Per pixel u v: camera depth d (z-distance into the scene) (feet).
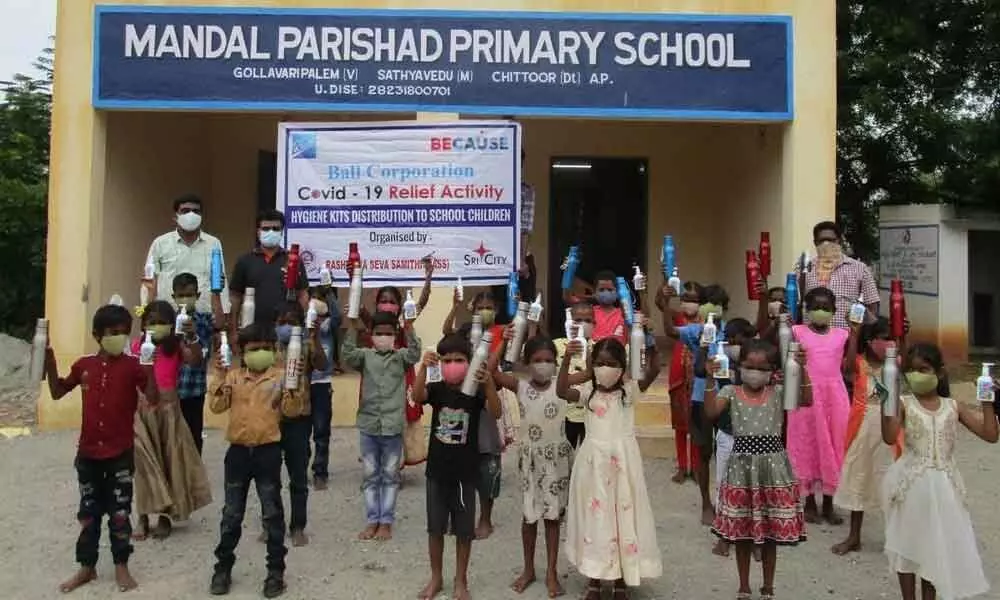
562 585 16.43
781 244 30.63
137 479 18.21
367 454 19.10
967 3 43.45
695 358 20.45
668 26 29.48
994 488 23.44
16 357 41.45
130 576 16.22
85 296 28.91
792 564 17.76
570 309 18.04
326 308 22.09
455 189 26.48
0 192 47.14
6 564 17.25
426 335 29.01
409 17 29.19
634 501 15.05
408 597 15.80
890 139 47.37
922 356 14.62
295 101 29.17
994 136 42.50
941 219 40.37
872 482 18.42
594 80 29.48
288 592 15.96
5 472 23.71
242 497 15.99
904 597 14.60
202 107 29.07
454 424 15.60
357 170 26.48
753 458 15.35
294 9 29.07
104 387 15.93
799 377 15.19
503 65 29.37
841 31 45.91
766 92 29.63
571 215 42.78
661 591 16.22
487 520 19.34
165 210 34.81
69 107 29.01
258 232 22.39
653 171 42.19
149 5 28.94
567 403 16.60
